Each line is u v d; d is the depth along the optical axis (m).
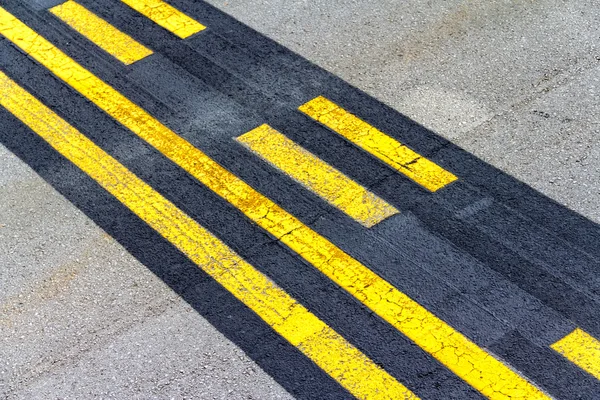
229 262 4.95
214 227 5.16
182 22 6.68
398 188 5.33
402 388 4.32
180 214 5.25
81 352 4.55
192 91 6.09
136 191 5.41
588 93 5.91
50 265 5.00
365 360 4.45
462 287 4.76
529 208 5.17
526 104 5.86
